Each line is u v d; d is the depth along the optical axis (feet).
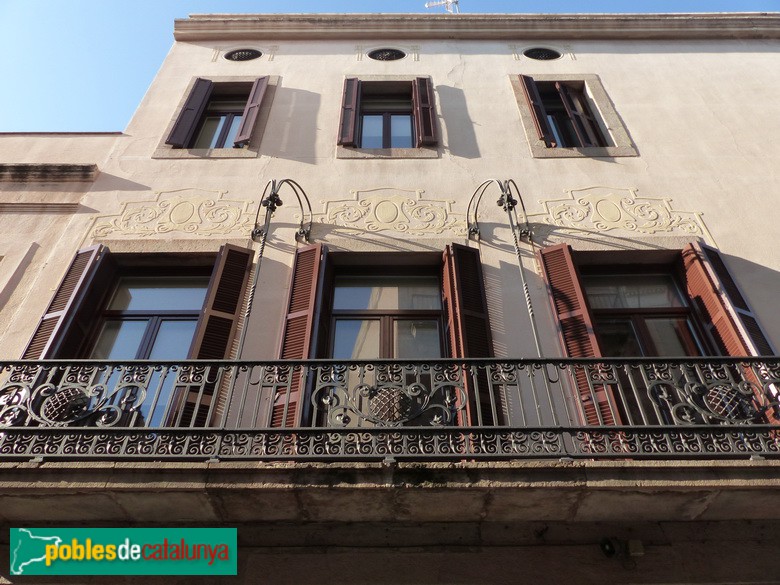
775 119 28.63
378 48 33.94
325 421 17.11
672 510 14.40
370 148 27.30
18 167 25.12
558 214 24.03
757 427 14.49
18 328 19.77
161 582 14.07
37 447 14.28
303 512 14.30
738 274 21.72
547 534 14.67
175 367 16.20
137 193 24.61
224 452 14.75
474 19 34.94
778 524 14.83
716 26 34.63
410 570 14.06
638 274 22.75
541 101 29.60
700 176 25.76
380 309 21.39
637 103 29.71
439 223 23.62
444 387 17.65
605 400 16.92
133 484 13.37
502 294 20.99
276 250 22.38
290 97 29.99
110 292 21.62
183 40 34.58
